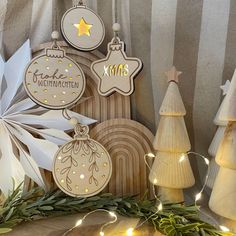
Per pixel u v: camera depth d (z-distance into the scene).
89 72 0.43
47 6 0.42
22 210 0.35
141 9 0.44
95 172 0.39
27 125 0.41
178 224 0.34
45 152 0.41
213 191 0.36
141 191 0.44
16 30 0.42
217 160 0.35
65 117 0.41
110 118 0.44
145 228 0.35
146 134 0.44
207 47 0.43
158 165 0.40
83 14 0.41
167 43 0.44
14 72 0.41
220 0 0.42
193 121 0.45
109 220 0.36
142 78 0.45
